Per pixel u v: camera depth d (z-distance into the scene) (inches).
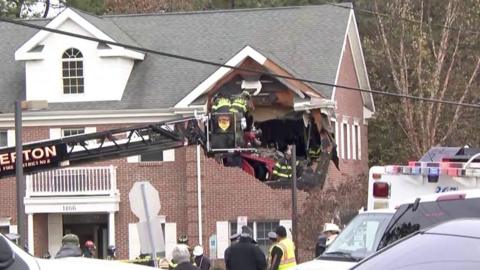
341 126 6289.4
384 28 7564.0
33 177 5629.9
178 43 6181.1
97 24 5841.5
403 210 1782.7
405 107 7121.1
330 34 6225.4
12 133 5866.1
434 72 7052.2
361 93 7012.8
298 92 5551.2
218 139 4960.6
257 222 5516.7
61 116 5782.5
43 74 5856.3
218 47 6127.0
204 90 5610.2
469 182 2393.0
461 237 1116.5
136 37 6230.3
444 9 7775.6
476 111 7283.5
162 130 4023.1
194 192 5600.4
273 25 6309.1
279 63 5723.4
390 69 7475.4
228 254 2819.9
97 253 5802.2
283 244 2856.8
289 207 5393.7
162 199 5693.9
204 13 6427.2
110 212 5625.0
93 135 3941.9
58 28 5841.5
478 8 7263.8
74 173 5649.6
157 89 5851.4
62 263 1020.5
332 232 2987.2
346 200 4911.4
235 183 5561.0
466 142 7091.5
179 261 2422.5
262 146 5772.6
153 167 5698.8
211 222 5595.5
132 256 5659.5
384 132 7637.8
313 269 1931.6
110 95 5816.9
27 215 5629.9
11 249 966.4
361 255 2004.2
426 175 2417.6
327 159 5595.5
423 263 1101.1
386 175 2449.6
